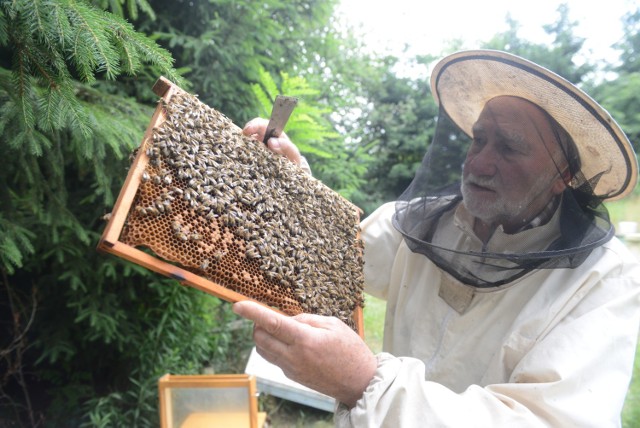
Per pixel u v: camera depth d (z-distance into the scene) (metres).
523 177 1.56
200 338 4.56
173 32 4.07
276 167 1.66
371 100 12.24
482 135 1.67
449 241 1.76
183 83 1.88
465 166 1.73
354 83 7.18
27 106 1.68
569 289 1.46
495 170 1.59
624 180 1.61
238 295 1.37
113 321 3.65
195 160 1.41
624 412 3.73
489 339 1.63
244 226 1.46
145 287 4.22
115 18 1.75
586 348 1.31
